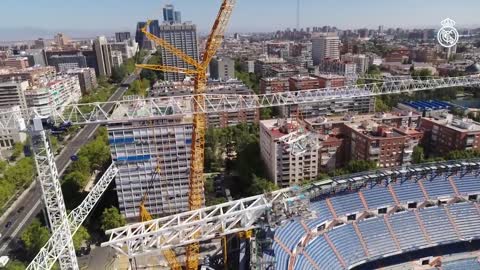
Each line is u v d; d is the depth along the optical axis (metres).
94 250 135.38
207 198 167.75
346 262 113.62
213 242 130.50
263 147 188.88
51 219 98.81
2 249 137.50
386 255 118.44
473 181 135.00
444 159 170.12
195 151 137.50
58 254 99.25
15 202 175.00
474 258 122.31
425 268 119.38
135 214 151.38
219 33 135.25
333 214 121.62
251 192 159.50
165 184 148.88
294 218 102.75
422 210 129.00
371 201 126.94
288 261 100.75
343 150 189.12
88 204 137.50
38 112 102.75
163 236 99.50
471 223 127.12
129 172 145.62
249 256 98.94
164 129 141.38
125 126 139.62
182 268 125.31
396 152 171.00
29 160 194.88
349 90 175.62
